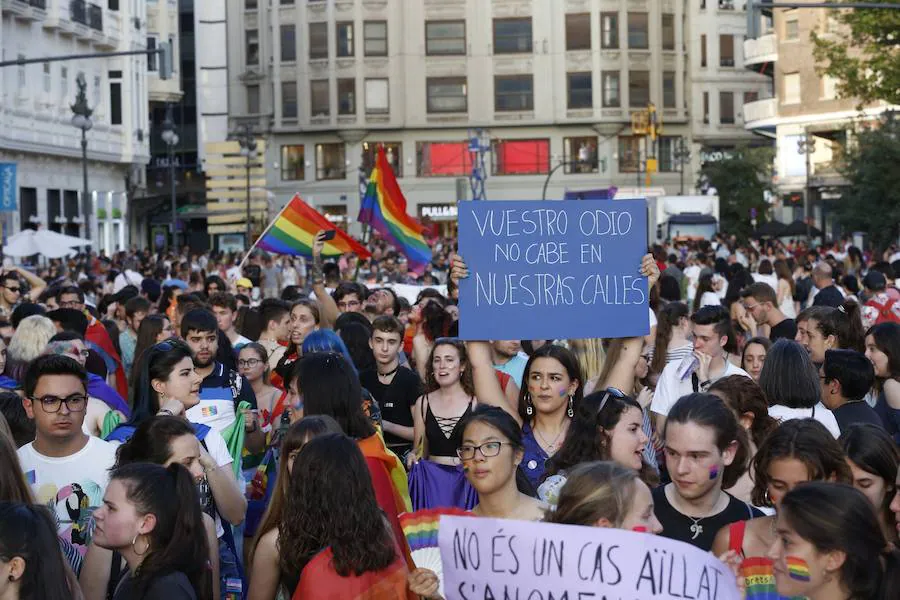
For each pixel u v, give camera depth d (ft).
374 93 281.13
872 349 34.94
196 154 289.94
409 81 281.13
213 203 96.37
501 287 28.71
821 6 84.89
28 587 17.49
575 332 28.86
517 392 33.58
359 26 279.28
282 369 34.12
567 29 279.28
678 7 284.61
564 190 281.54
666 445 21.16
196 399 29.17
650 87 281.33
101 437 31.22
